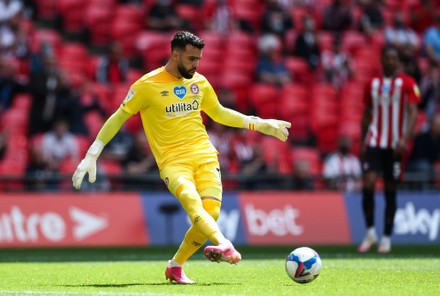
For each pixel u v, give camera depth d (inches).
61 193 2287.2
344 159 2674.7
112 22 3203.7
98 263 1512.1
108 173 2405.3
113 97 2819.9
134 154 2485.2
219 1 3299.7
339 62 3262.8
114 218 2273.6
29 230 2183.8
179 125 1055.6
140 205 2310.5
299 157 2829.7
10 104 2691.9
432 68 3312.0
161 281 1095.0
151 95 1051.3
